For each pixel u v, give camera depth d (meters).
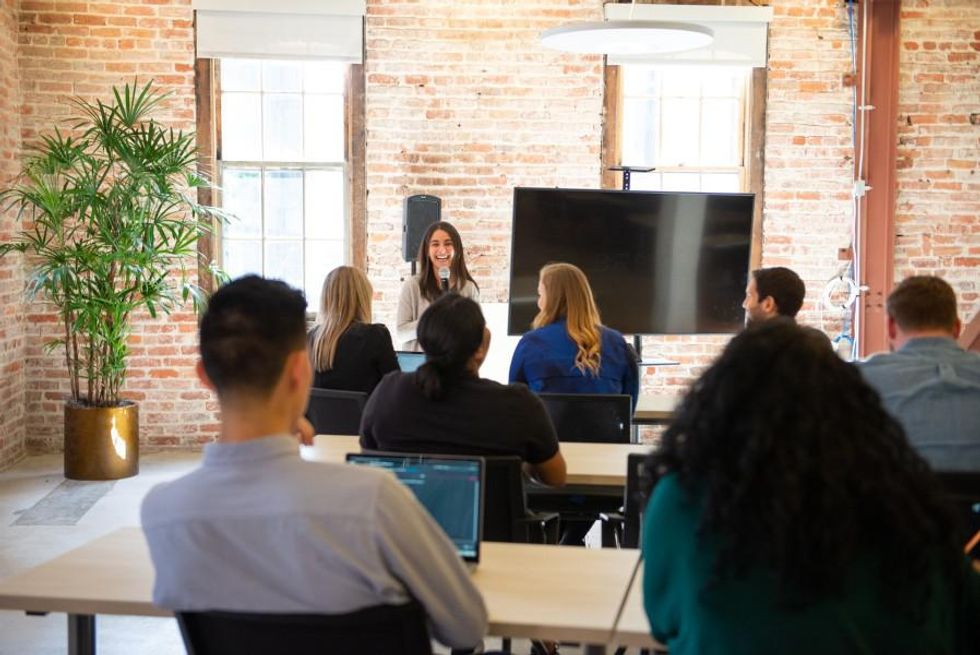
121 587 2.39
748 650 1.53
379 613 1.85
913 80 7.66
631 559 2.62
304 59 7.37
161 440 7.54
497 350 6.86
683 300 6.66
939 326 3.05
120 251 6.50
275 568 1.80
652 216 6.54
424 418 3.17
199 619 1.90
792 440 1.52
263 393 1.83
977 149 7.70
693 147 7.78
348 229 7.65
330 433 4.29
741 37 7.52
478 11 7.49
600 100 7.59
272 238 7.65
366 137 7.54
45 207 6.48
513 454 3.17
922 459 1.62
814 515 1.49
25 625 4.34
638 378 4.54
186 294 6.81
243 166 7.58
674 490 1.64
